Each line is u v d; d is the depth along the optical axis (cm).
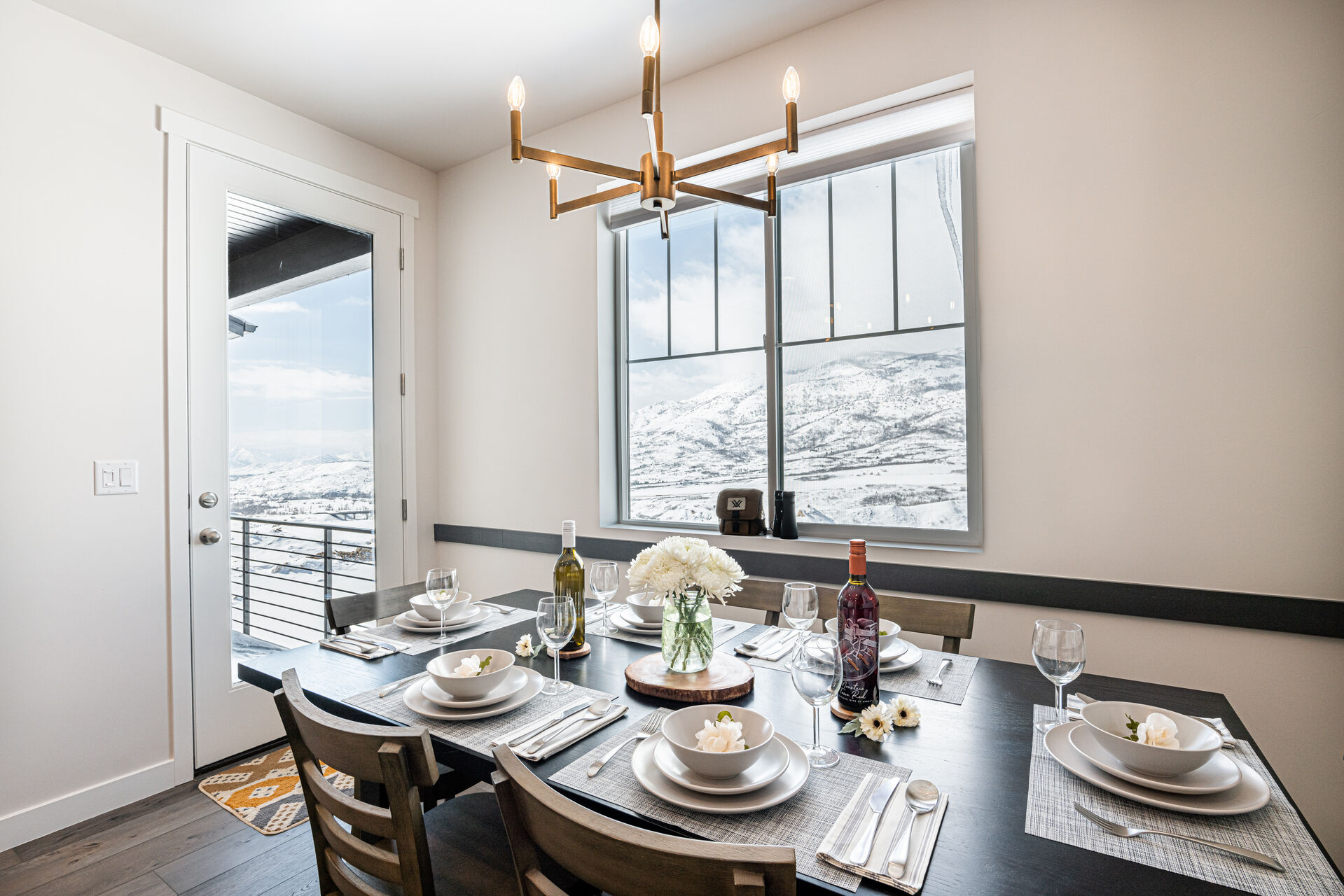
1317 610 170
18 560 215
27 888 188
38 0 221
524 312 330
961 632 172
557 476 318
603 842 68
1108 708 110
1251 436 179
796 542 252
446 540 357
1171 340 189
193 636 256
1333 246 170
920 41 227
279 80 274
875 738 113
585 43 254
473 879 119
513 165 334
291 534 292
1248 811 88
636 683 138
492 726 121
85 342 231
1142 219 193
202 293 263
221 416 268
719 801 91
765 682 144
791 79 141
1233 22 182
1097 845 83
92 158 234
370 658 163
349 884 108
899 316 251
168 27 238
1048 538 206
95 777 229
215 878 192
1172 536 189
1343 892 73
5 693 211
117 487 237
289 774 256
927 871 79
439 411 363
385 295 337
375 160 334
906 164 249
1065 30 204
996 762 106
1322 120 172
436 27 242
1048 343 206
